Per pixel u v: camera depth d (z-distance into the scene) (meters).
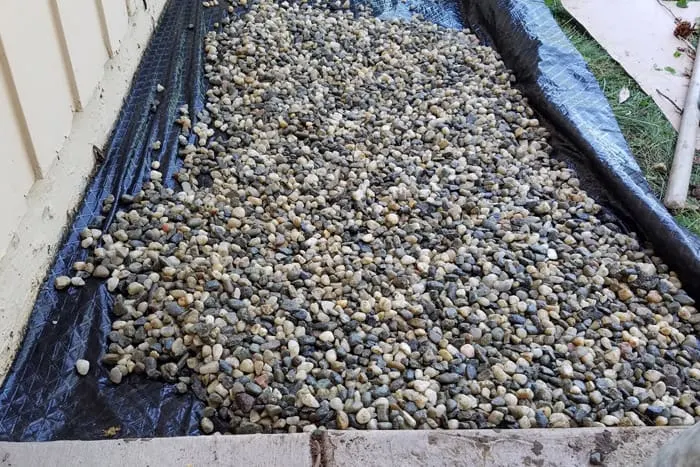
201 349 1.89
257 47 3.27
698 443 1.13
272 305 2.02
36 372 1.83
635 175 2.60
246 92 2.99
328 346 1.94
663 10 3.87
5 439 1.67
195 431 1.73
